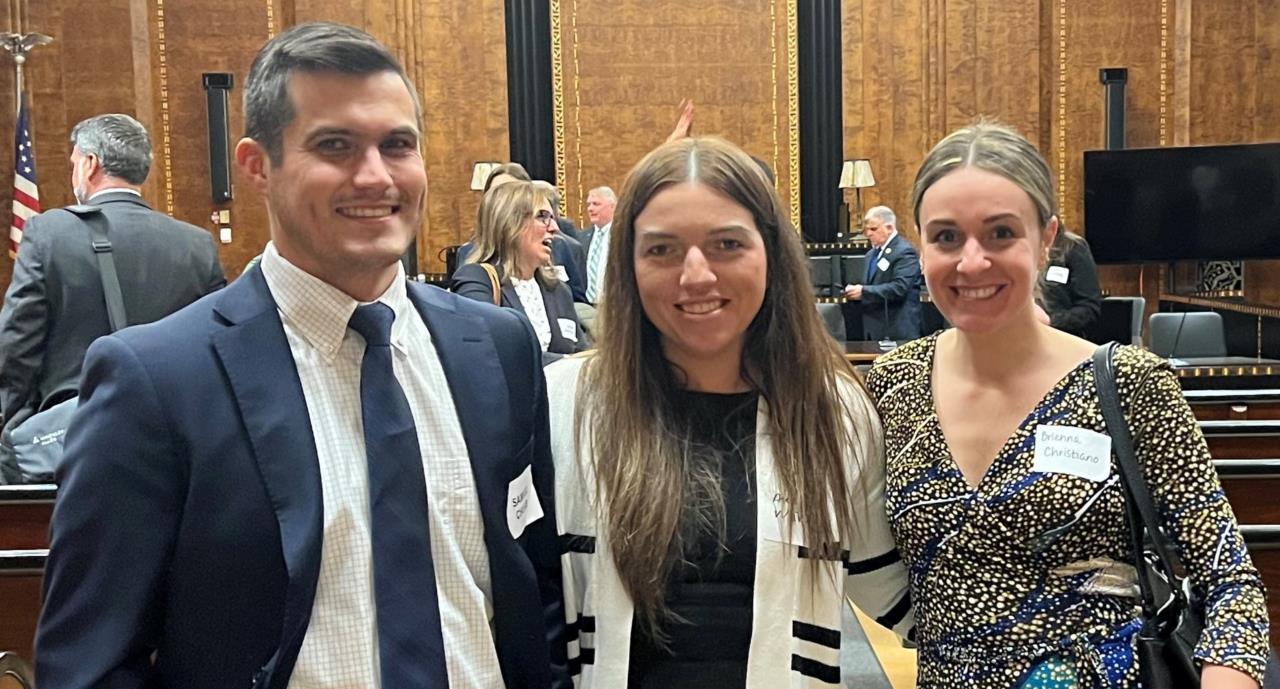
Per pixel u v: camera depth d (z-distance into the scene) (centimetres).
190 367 138
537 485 169
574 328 410
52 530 136
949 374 183
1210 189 898
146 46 887
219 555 135
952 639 171
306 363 144
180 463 135
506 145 1034
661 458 171
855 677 379
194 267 344
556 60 1048
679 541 169
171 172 945
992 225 174
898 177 1048
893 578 188
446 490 148
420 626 141
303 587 136
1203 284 948
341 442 143
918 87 1038
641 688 170
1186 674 158
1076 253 707
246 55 949
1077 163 1011
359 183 138
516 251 394
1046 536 167
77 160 340
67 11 840
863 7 1043
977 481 173
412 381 150
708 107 1063
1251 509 291
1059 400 171
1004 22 1018
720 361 179
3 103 774
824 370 179
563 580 174
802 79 1059
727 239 169
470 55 1027
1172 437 164
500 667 153
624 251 176
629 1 1053
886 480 183
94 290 323
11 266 770
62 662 131
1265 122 977
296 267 144
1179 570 178
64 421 300
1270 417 480
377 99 140
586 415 178
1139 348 173
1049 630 165
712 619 169
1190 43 976
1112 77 984
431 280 1022
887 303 842
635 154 1062
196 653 136
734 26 1061
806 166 1062
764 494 172
